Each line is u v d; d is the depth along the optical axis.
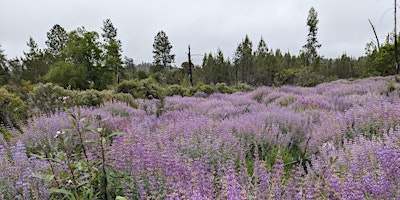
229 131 5.65
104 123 6.39
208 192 2.71
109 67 33.59
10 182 3.25
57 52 49.59
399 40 27.14
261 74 46.84
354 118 5.86
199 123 5.97
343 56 59.22
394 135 4.09
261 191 2.87
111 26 45.25
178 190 2.71
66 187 2.79
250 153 5.02
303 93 14.69
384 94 9.35
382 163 2.76
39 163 3.46
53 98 10.34
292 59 61.19
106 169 3.12
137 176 3.22
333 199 2.44
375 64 28.91
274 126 5.97
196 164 3.34
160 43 58.34
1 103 8.88
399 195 2.43
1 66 41.62
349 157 3.58
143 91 16.25
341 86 14.77
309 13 43.78
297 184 2.93
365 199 2.48
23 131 6.18
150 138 4.76
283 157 4.73
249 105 10.68
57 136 2.69
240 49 48.72
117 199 2.22
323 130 5.39
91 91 12.11
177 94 18.53
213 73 48.81
